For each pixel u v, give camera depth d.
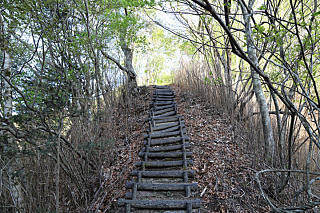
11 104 3.33
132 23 6.92
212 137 5.48
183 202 3.36
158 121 6.61
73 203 3.98
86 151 4.01
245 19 2.28
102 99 7.00
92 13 5.39
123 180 4.48
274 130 4.83
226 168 4.37
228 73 6.17
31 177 3.42
